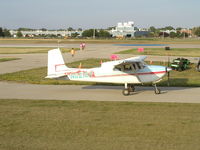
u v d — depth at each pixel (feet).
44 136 31.42
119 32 634.84
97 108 44.16
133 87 59.06
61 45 257.55
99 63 113.91
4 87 64.39
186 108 43.78
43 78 75.92
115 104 47.01
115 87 64.03
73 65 107.55
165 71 55.98
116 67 56.44
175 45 257.55
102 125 35.22
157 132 32.48
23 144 29.12
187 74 84.99
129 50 186.91
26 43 298.97
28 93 57.41
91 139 30.42
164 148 27.86
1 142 29.73
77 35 598.75
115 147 28.17
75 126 34.88
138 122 36.37
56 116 39.37
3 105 46.24
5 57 140.05
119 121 36.86
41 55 152.25
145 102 48.52
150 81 56.44
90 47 225.97
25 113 41.01
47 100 50.42
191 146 28.35
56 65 58.34
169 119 37.63
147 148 27.86
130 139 30.35
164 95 55.01
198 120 37.11
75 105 46.34
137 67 55.77
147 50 184.55
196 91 58.95
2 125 35.32
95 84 67.51
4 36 590.14
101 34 574.97
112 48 211.82
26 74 83.10
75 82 69.92
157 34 636.48
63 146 28.55
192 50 185.26
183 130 33.09
